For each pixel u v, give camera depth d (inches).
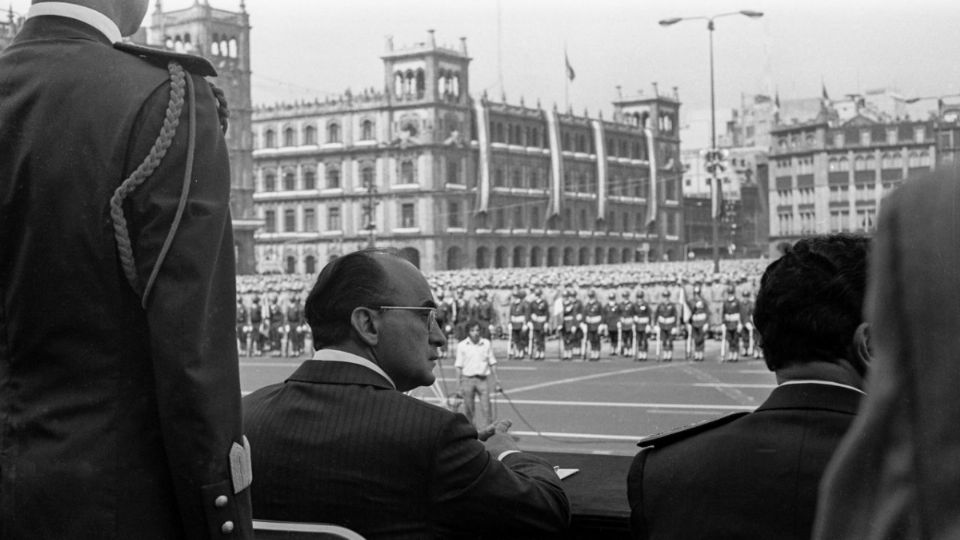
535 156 4709.6
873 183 4525.1
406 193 4284.0
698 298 1291.8
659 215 5447.8
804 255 99.1
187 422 83.4
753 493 95.4
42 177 88.4
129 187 86.2
